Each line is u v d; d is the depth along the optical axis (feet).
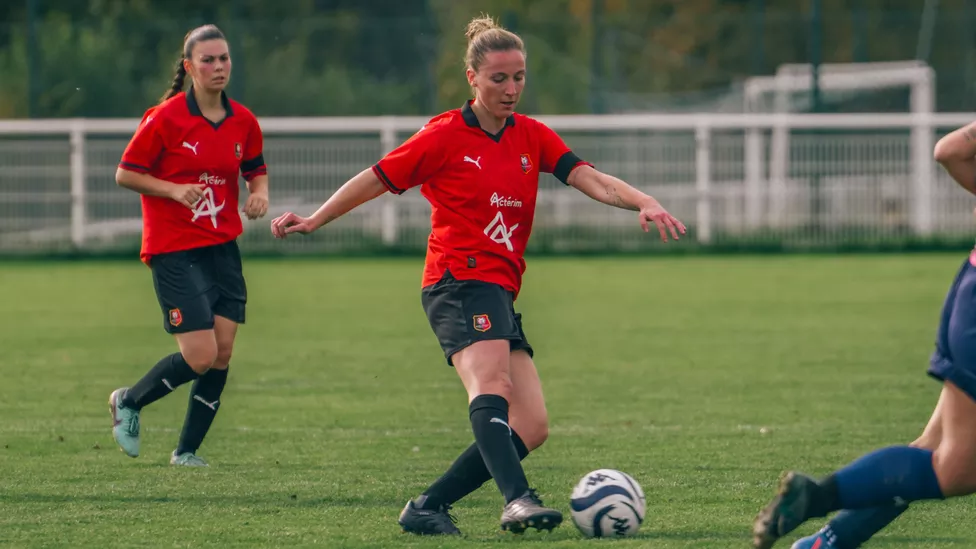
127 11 295.89
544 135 48.49
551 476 58.23
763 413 76.89
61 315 138.82
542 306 147.33
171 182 61.77
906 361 100.99
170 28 256.52
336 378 93.71
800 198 231.91
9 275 193.67
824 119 229.25
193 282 61.52
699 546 43.93
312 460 62.64
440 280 46.55
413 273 194.29
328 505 51.85
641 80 304.71
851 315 135.74
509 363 46.50
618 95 291.79
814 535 41.42
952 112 279.28
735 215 232.73
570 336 119.34
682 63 307.78
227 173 63.52
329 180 230.68
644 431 70.64
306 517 49.47
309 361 103.09
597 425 72.84
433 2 392.06
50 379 92.84
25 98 259.80
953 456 37.37
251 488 55.42
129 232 228.63
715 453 63.82
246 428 72.54
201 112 62.90
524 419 46.37
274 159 229.86
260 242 227.61
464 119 46.75
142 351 108.88
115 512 50.44
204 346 60.64
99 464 61.46
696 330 123.54
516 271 47.26
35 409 79.41
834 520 40.78
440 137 46.34
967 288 37.35
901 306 144.25
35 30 246.88
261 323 131.54
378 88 257.96
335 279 185.16
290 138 229.66
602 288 169.27
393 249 226.58
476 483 46.37
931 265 200.13
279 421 75.00
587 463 61.31
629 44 305.94
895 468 37.93
